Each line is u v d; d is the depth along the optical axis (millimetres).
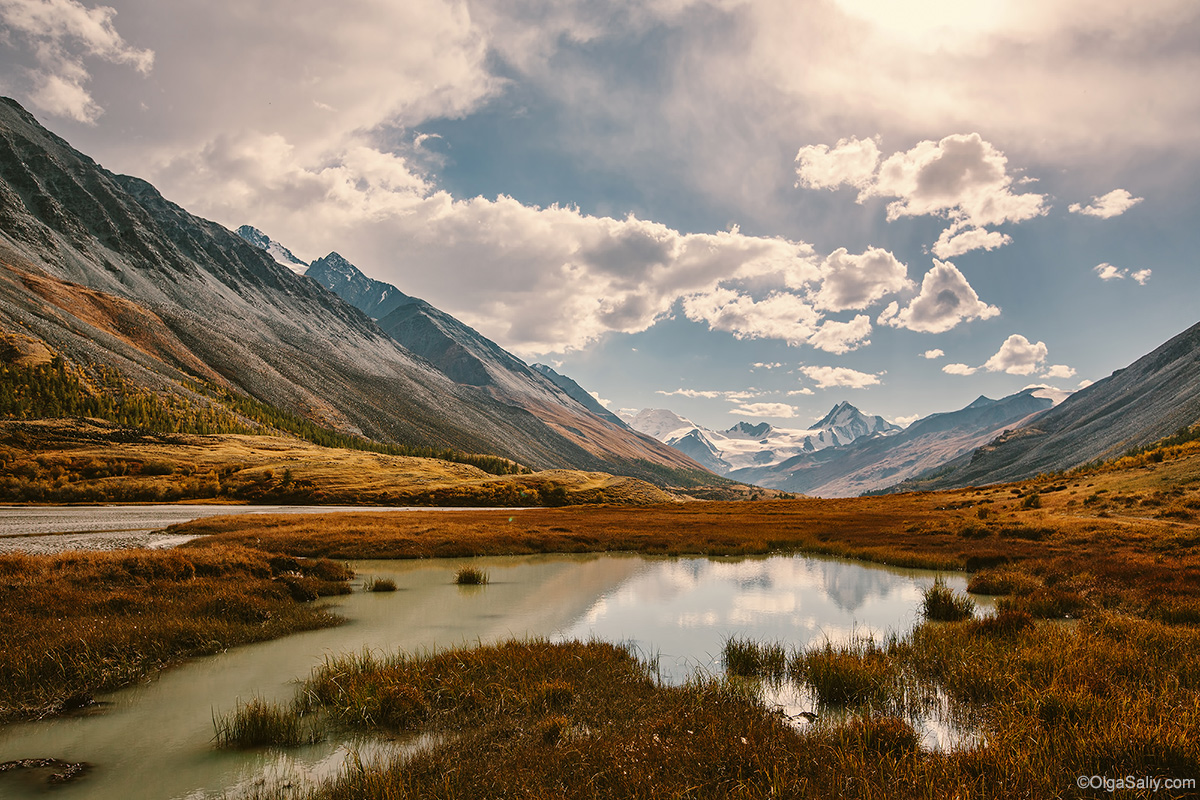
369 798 9484
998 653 16641
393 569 40375
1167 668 14172
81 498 104562
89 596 22062
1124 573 27781
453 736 12727
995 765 9273
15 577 22875
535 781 9773
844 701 14812
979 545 44469
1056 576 29906
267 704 14727
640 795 8984
